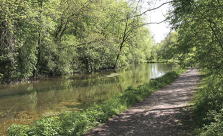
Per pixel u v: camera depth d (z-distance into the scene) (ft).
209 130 15.64
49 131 18.54
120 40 94.22
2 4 40.75
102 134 19.90
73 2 63.41
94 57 93.56
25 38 56.80
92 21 78.02
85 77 80.07
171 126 20.75
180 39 22.62
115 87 55.77
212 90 20.61
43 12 55.93
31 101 38.52
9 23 42.04
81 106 34.53
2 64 59.52
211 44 17.48
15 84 59.41
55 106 34.60
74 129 20.18
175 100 33.94
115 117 25.96
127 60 145.79
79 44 73.82
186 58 22.03
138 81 68.18
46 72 78.54
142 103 33.91
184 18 19.40
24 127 19.79
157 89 47.93
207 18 17.25
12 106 34.71
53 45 63.31
